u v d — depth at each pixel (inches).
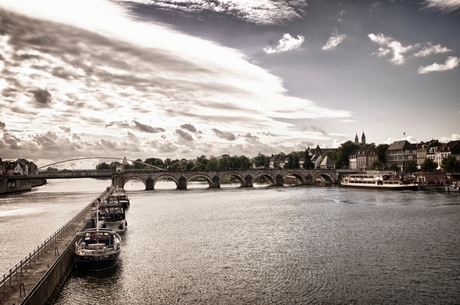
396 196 5280.5
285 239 2578.7
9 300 1198.3
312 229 2915.8
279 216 3570.4
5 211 4020.7
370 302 1515.7
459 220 3238.2
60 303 1505.9
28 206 4458.7
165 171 7253.9
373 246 2364.7
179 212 3892.7
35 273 1451.8
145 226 3093.0
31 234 2819.9
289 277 1801.2
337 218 3415.4
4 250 2361.0
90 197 5639.8
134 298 1561.3
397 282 1729.8
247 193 6127.0
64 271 1763.0
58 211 3996.1
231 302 1520.7
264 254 2199.8
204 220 3371.1
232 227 3024.1
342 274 1839.3
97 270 1857.8
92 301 1529.3
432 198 4943.4
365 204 4414.4
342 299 1545.3
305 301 1526.8
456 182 6284.5
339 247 2347.4
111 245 2039.9
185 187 7396.7
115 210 3125.0
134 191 6707.7
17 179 6555.1
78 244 2043.6
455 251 2236.7
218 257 2143.2
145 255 2194.9
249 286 1690.5
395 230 2844.5
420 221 3206.2
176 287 1680.6
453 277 1792.6
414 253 2199.8
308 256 2149.4
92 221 2810.0
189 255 2191.2
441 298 1552.7
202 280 1766.7
